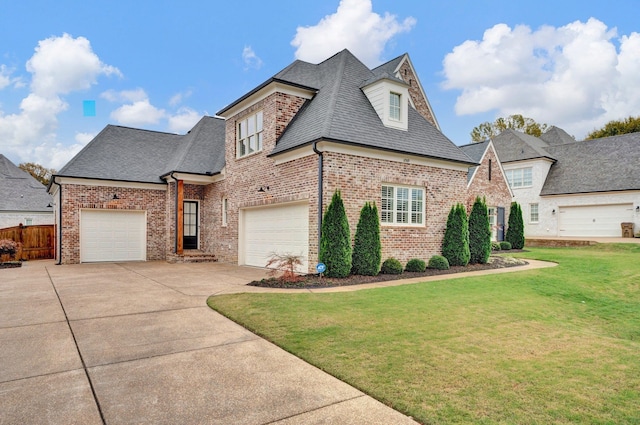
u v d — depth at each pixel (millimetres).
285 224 13070
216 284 10320
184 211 18578
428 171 13539
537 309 7688
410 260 12633
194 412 3391
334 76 14375
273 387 3895
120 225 17875
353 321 6211
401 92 13594
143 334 5684
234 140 16031
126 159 18688
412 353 4785
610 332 7281
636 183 23328
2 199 28391
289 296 8219
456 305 7492
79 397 3678
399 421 3219
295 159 12227
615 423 3150
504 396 3629
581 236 26016
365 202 11820
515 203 21875
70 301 8000
